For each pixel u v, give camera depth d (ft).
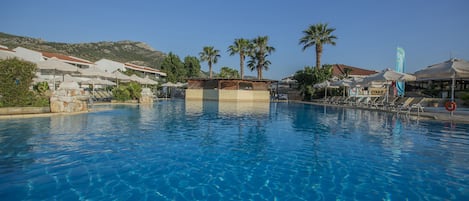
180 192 12.97
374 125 35.83
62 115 40.16
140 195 12.51
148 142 23.31
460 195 12.87
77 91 44.50
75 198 11.98
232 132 29.55
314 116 48.26
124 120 37.19
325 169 16.63
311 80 106.83
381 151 21.06
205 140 24.82
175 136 26.48
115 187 13.33
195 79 114.52
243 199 12.34
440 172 16.06
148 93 76.38
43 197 11.99
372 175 15.60
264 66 130.11
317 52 108.37
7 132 25.58
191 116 45.52
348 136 27.53
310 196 12.76
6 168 15.47
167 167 16.58
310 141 24.91
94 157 18.17
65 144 21.48
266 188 13.69
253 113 53.72
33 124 30.42
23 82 38.81
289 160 18.52
